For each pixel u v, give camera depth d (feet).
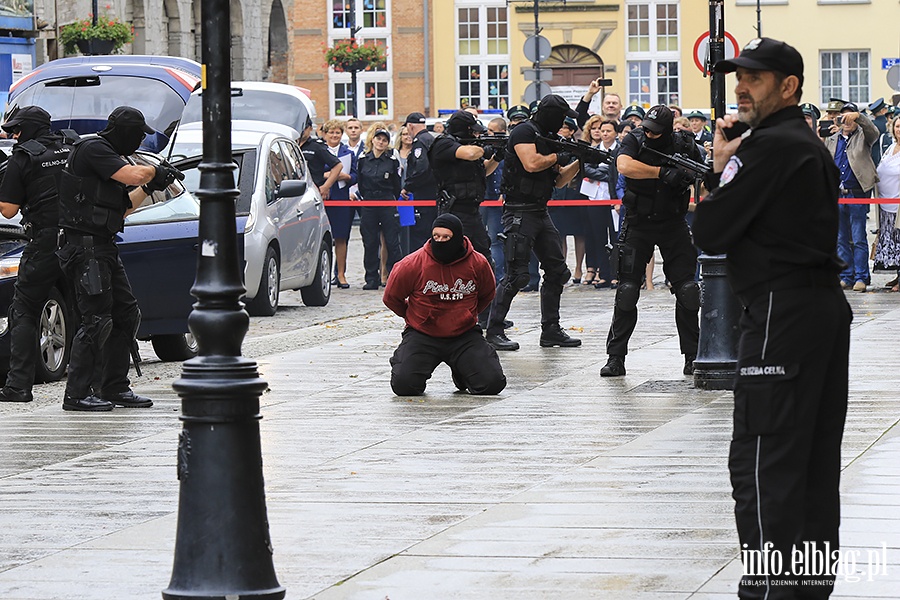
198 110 131.54
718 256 69.87
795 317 31.71
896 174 113.39
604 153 83.15
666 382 72.69
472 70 329.93
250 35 282.56
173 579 34.37
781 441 31.76
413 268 70.38
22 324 71.92
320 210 119.44
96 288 67.26
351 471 52.34
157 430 63.21
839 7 319.47
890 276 128.77
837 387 32.42
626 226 74.33
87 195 66.80
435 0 329.31
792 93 32.30
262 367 81.87
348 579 38.01
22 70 182.91
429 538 42.14
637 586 36.73
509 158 84.28
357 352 87.97
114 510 47.19
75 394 68.49
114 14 215.31
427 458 54.60
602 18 322.55
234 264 35.19
